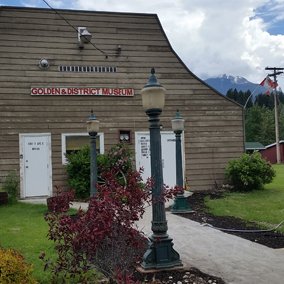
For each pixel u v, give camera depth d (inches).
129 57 733.9
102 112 715.4
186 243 377.1
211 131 758.5
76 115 704.4
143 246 232.8
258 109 3656.5
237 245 368.8
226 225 458.9
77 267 229.8
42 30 700.7
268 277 277.1
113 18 731.4
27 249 340.2
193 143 751.1
